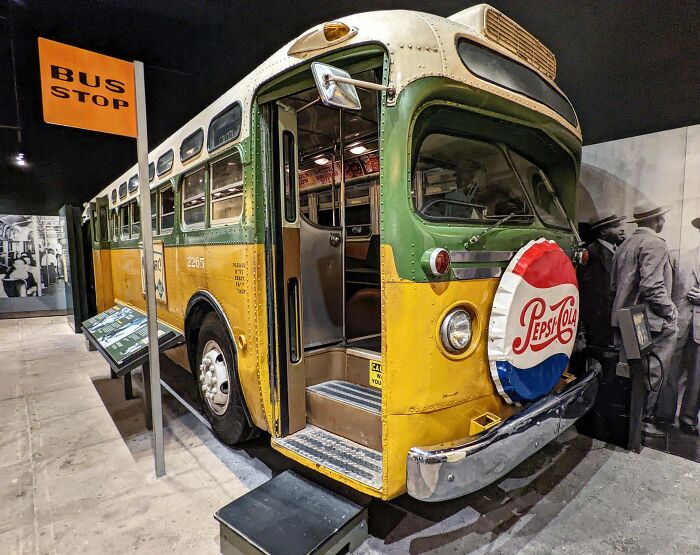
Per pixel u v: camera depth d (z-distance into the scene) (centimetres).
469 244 190
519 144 250
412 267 173
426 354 178
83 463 302
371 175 360
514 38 229
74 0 484
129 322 441
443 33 184
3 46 571
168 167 381
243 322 255
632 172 297
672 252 283
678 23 258
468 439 177
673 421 298
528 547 210
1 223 1117
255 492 228
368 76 214
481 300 198
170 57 611
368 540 217
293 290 247
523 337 203
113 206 621
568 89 323
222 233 278
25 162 929
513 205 246
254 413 258
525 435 194
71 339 786
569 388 235
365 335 316
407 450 178
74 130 806
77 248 843
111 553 210
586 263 306
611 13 286
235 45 534
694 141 266
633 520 229
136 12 504
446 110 191
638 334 284
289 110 243
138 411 406
